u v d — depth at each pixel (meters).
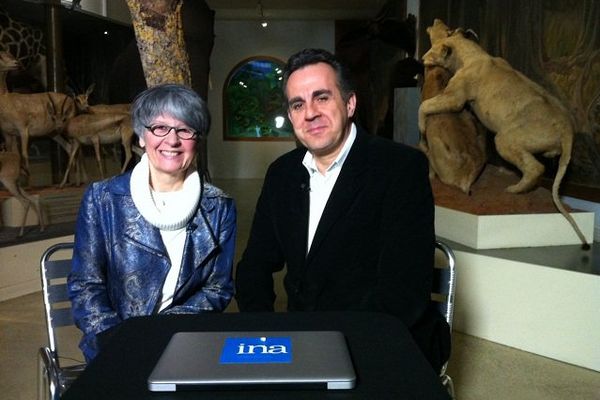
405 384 0.83
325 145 1.59
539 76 3.92
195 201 1.61
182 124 1.55
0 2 5.53
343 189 1.60
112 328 1.45
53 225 4.18
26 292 3.74
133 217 1.59
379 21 6.60
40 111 4.20
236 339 0.95
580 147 3.48
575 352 2.64
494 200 3.23
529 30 4.03
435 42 3.87
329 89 1.57
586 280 2.57
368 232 1.59
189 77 2.60
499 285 2.89
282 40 10.92
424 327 1.55
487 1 4.66
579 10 3.47
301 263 1.66
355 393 0.80
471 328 3.03
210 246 1.63
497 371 2.60
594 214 3.17
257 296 1.74
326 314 1.15
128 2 2.46
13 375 2.53
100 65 7.28
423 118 3.58
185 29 4.54
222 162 11.29
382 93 8.66
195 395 0.79
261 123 11.18
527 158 3.14
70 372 1.61
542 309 2.74
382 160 1.61
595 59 3.33
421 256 1.54
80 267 1.60
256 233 1.82
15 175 3.73
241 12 10.08
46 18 5.55
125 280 1.59
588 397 2.34
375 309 1.50
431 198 1.61
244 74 11.05
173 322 1.10
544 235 3.12
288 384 0.81
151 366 0.90
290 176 1.73
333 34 10.85
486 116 3.29
